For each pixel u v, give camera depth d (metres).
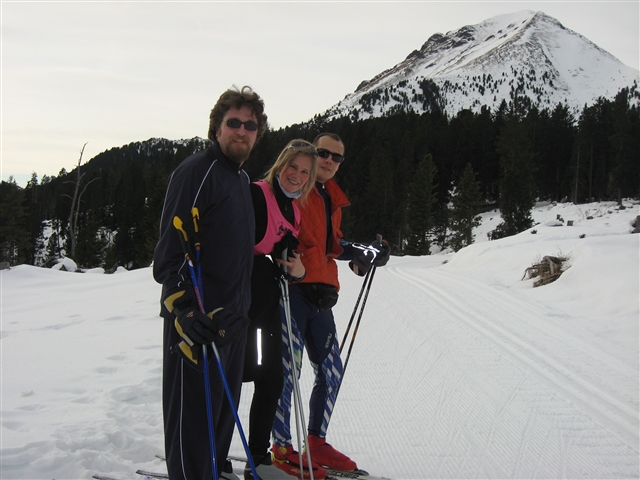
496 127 62.69
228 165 2.25
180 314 1.92
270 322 2.53
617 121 49.19
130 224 56.81
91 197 73.00
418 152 63.91
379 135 61.81
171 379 2.12
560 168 61.12
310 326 2.77
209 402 1.94
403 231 51.50
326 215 2.88
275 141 54.09
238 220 2.23
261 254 2.58
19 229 48.69
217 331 1.90
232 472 2.54
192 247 2.02
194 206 2.09
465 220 46.78
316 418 2.75
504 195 47.12
